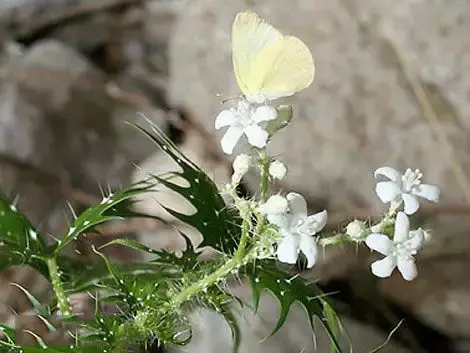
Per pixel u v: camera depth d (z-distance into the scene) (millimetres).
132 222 344
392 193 165
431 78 365
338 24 374
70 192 378
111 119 414
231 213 180
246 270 167
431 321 359
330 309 170
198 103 401
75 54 437
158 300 170
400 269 162
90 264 208
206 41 402
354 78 366
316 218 158
